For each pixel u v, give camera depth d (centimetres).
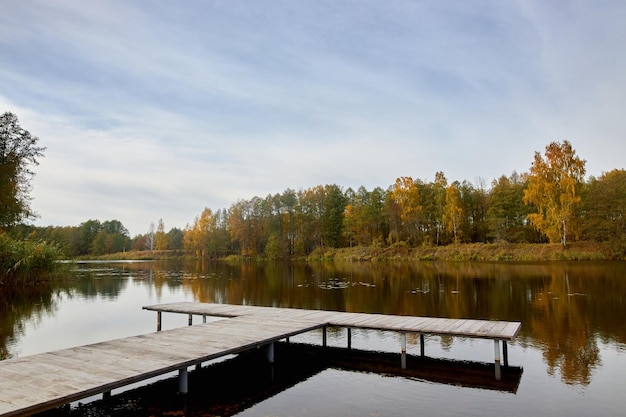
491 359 960
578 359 935
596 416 635
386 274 3250
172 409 692
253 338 870
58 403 518
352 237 6744
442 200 6025
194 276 3544
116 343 827
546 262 4019
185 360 698
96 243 10144
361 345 1110
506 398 715
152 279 3250
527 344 1070
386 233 6519
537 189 4756
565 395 724
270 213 7375
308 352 1049
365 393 753
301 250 6900
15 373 624
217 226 8575
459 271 3291
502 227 5294
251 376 866
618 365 887
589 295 1877
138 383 826
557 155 4706
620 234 4250
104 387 570
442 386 786
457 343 1113
